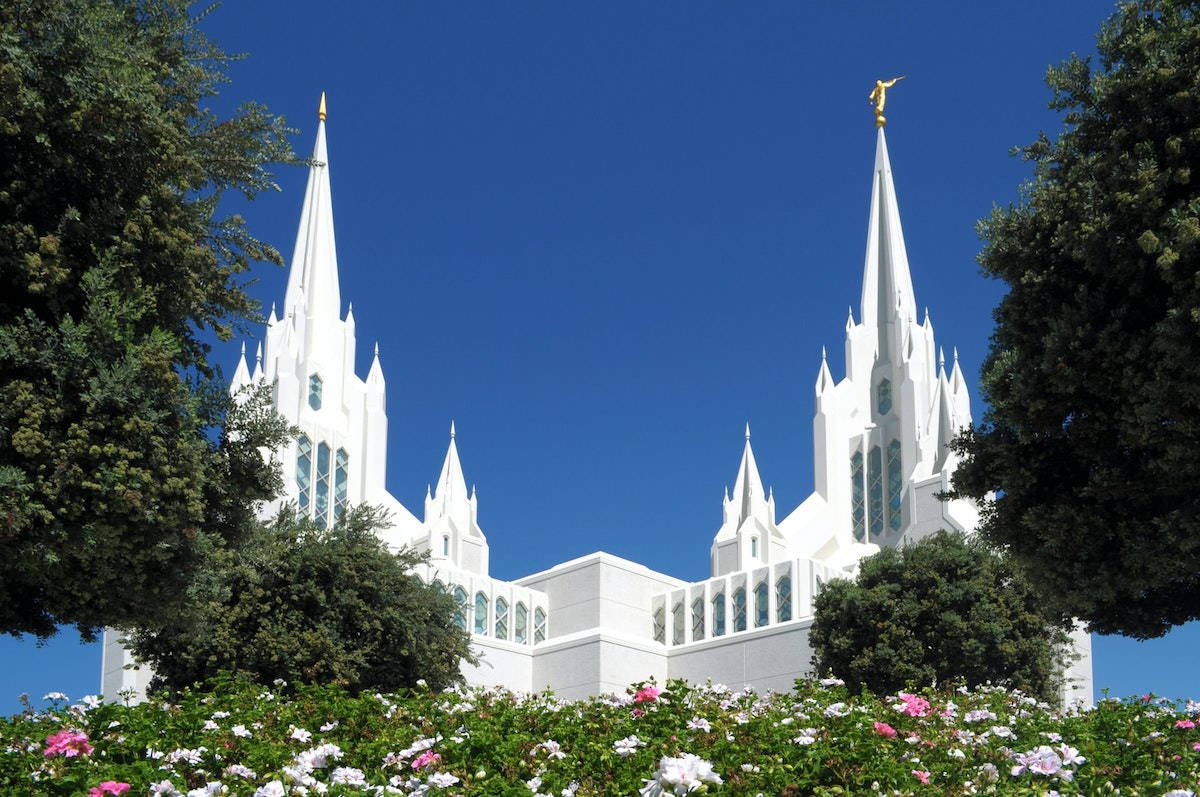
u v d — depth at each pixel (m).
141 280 21.03
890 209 119.62
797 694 16.70
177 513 20.67
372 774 12.27
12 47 18.88
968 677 46.50
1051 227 22.14
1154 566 20.81
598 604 79.38
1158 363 19.27
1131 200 20.06
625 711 14.88
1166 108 20.91
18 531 18.77
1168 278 19.41
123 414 19.83
